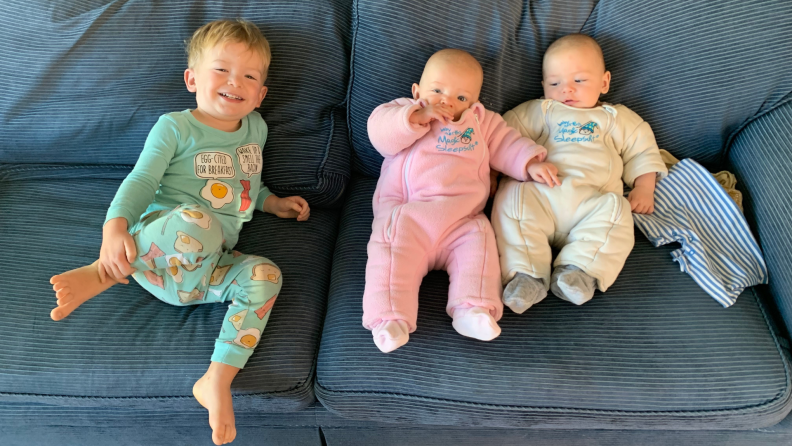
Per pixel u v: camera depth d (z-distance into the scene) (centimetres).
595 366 83
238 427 101
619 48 107
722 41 100
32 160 120
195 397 85
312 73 110
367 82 110
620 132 108
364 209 114
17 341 87
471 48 108
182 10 108
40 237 104
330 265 108
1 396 86
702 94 105
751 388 81
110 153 117
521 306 88
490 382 82
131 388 85
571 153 105
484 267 89
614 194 98
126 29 108
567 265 93
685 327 87
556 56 105
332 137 114
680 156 113
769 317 91
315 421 99
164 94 109
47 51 109
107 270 83
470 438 99
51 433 104
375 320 83
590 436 97
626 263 99
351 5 111
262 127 110
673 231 99
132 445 107
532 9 109
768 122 102
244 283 91
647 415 82
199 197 100
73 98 111
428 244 92
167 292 92
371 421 98
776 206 95
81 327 89
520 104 115
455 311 87
